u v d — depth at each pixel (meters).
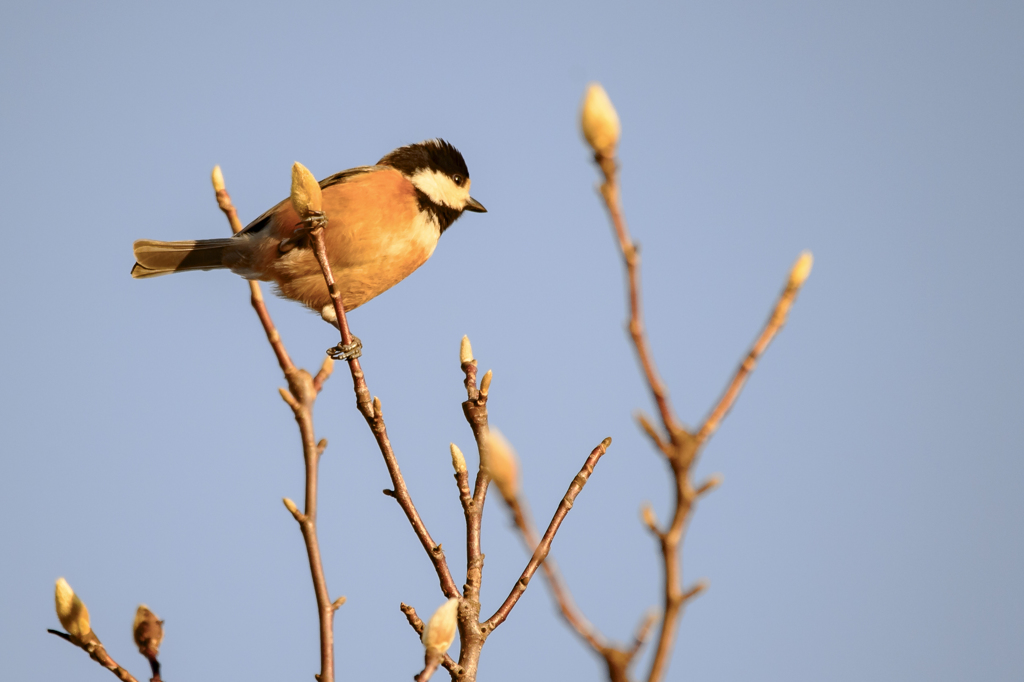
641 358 3.01
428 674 4.32
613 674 3.00
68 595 4.74
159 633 5.00
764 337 3.19
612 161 2.88
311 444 5.59
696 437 3.04
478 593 6.00
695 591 2.98
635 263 2.96
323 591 5.27
